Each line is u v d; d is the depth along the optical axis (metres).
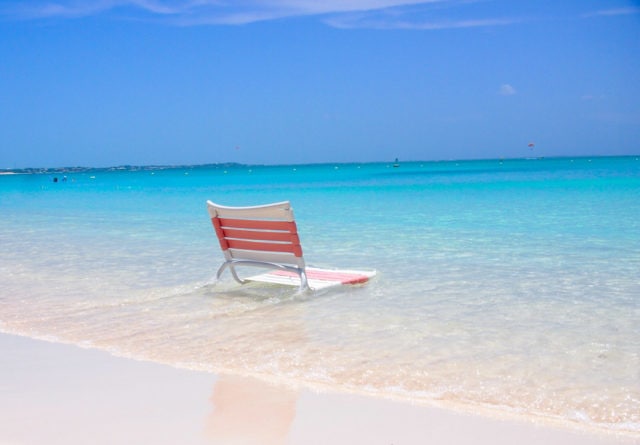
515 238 11.32
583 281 7.34
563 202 20.50
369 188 36.34
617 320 5.64
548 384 4.12
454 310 6.07
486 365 4.50
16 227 15.38
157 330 5.56
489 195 25.89
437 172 86.94
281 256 7.02
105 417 3.56
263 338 5.25
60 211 21.16
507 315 5.86
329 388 4.07
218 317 5.99
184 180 71.94
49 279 8.14
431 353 4.79
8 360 4.73
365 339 5.17
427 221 14.80
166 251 10.57
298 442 3.22
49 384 4.15
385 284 7.36
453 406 3.76
